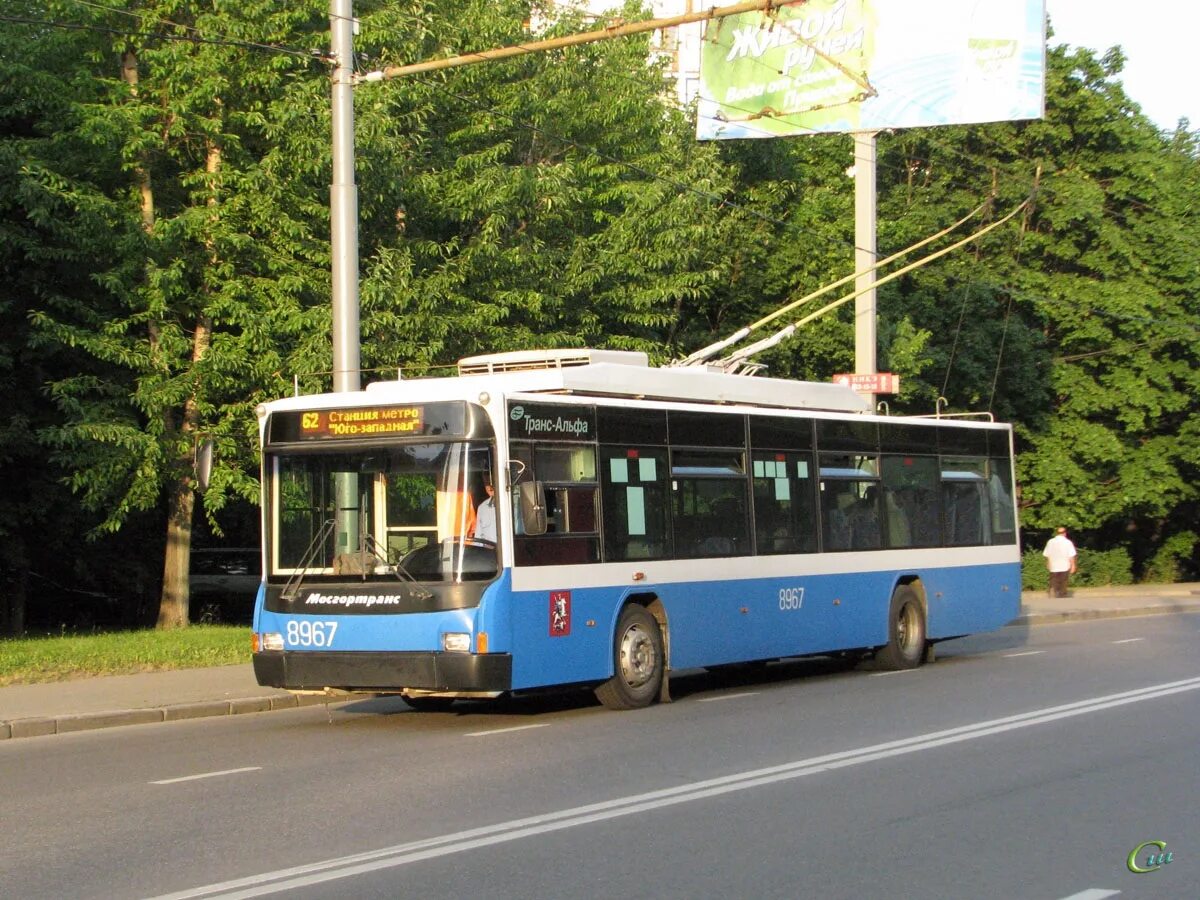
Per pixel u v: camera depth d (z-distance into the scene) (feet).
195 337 70.44
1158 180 121.49
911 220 109.70
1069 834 27.02
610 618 44.78
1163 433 130.72
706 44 85.92
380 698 51.70
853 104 81.92
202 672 54.54
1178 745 37.76
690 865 24.34
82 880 23.34
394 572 41.09
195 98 66.39
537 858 24.80
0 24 64.75
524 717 45.01
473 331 73.41
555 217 80.28
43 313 65.00
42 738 41.73
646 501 46.78
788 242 103.09
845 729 41.01
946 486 63.41
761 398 54.03
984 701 47.75
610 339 83.56
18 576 83.15
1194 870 24.29
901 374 99.66
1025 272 119.96
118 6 68.03
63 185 63.93
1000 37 79.66
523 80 84.02
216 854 25.20
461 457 40.91
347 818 28.37
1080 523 126.11
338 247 52.31
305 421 42.75
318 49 69.10
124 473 66.95
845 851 25.46
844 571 56.29
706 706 47.19
